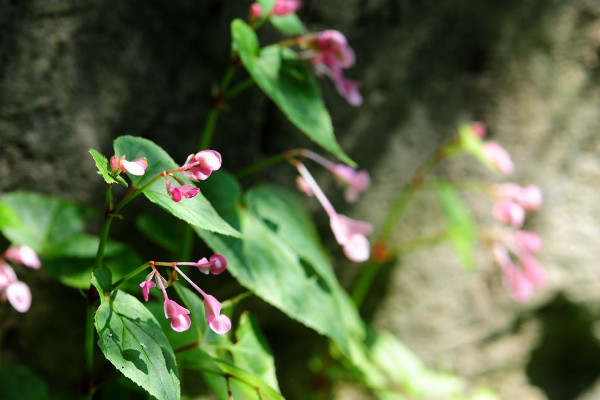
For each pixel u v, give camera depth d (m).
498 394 1.41
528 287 1.14
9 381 0.95
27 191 1.01
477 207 1.26
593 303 1.39
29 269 1.03
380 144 1.16
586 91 1.25
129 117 1.03
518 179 1.26
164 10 1.02
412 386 1.16
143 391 0.93
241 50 0.91
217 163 0.80
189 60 1.04
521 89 1.21
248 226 0.95
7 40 0.98
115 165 0.79
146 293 0.80
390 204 1.20
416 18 1.11
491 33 1.16
